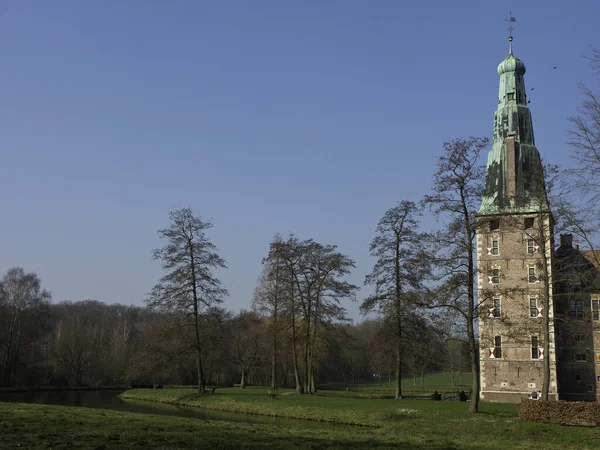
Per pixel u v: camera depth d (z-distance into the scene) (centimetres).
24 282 8731
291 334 6469
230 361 9188
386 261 5306
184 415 4569
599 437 2947
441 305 4009
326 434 2923
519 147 6431
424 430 3434
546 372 4016
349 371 10494
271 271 6694
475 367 3978
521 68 6700
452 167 4028
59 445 1995
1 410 3109
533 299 5984
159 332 5712
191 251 5703
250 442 2367
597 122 2894
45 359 9769
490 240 6244
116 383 9419
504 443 2850
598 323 6278
